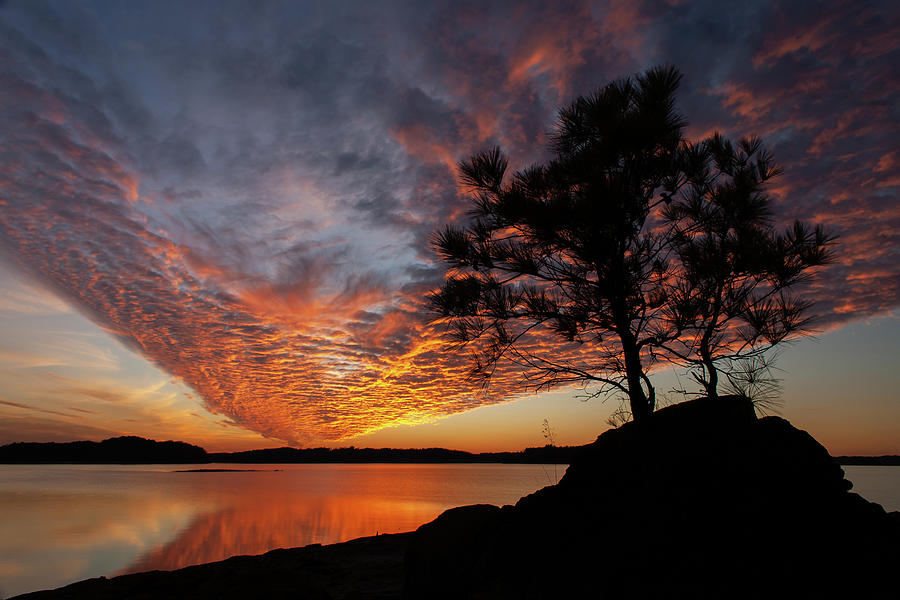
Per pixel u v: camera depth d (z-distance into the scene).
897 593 3.56
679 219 7.19
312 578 10.81
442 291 7.32
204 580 9.33
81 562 20.11
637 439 5.42
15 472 143.25
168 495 58.41
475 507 7.38
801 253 6.32
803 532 4.11
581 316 6.72
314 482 97.06
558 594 4.44
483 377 7.40
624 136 6.25
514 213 6.48
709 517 4.36
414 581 6.66
